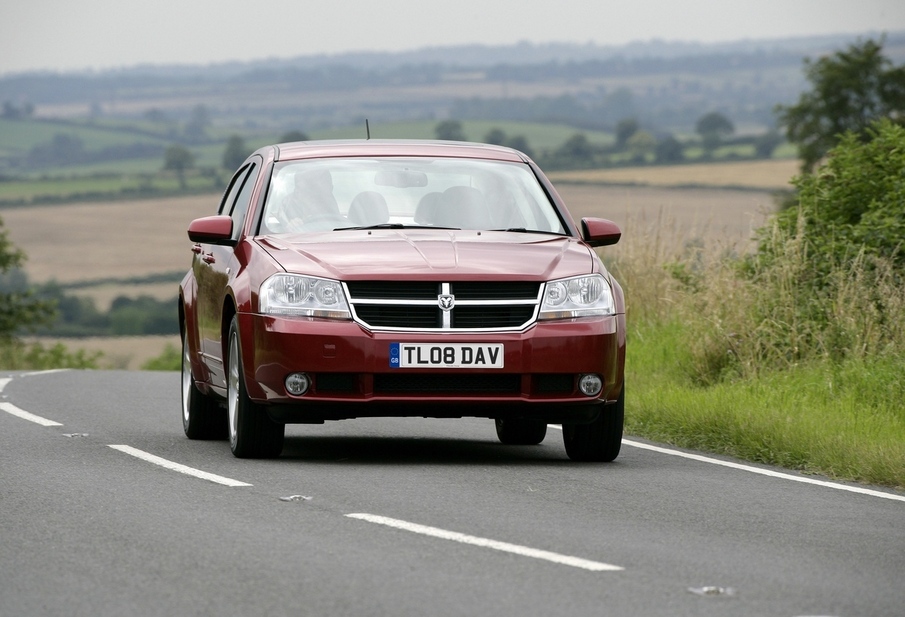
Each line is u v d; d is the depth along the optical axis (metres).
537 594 15.23
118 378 50.97
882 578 16.41
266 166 28.19
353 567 16.48
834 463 25.58
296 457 26.09
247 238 26.70
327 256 24.84
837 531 19.42
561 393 24.58
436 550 17.45
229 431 26.86
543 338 24.31
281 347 24.22
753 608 14.77
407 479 23.25
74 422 32.94
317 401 24.16
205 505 20.59
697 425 29.58
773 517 20.44
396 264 24.47
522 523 19.38
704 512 20.69
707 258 42.72
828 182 42.12
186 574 16.16
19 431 30.70
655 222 48.62
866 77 194.25
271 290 24.61
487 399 24.19
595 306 24.83
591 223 27.50
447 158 28.47
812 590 15.68
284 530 18.69
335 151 28.50
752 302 38.72
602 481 23.53
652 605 14.81
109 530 18.72
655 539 18.47
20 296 138.88
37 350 110.19
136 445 28.02
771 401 31.73
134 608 14.67
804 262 38.84
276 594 15.19
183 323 32.03
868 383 33.00
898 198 39.81
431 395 24.22
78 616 14.38
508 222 27.09
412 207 27.05
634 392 35.91
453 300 24.19
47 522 19.28
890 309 36.16
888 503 22.05
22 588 15.55
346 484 22.62
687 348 40.06
